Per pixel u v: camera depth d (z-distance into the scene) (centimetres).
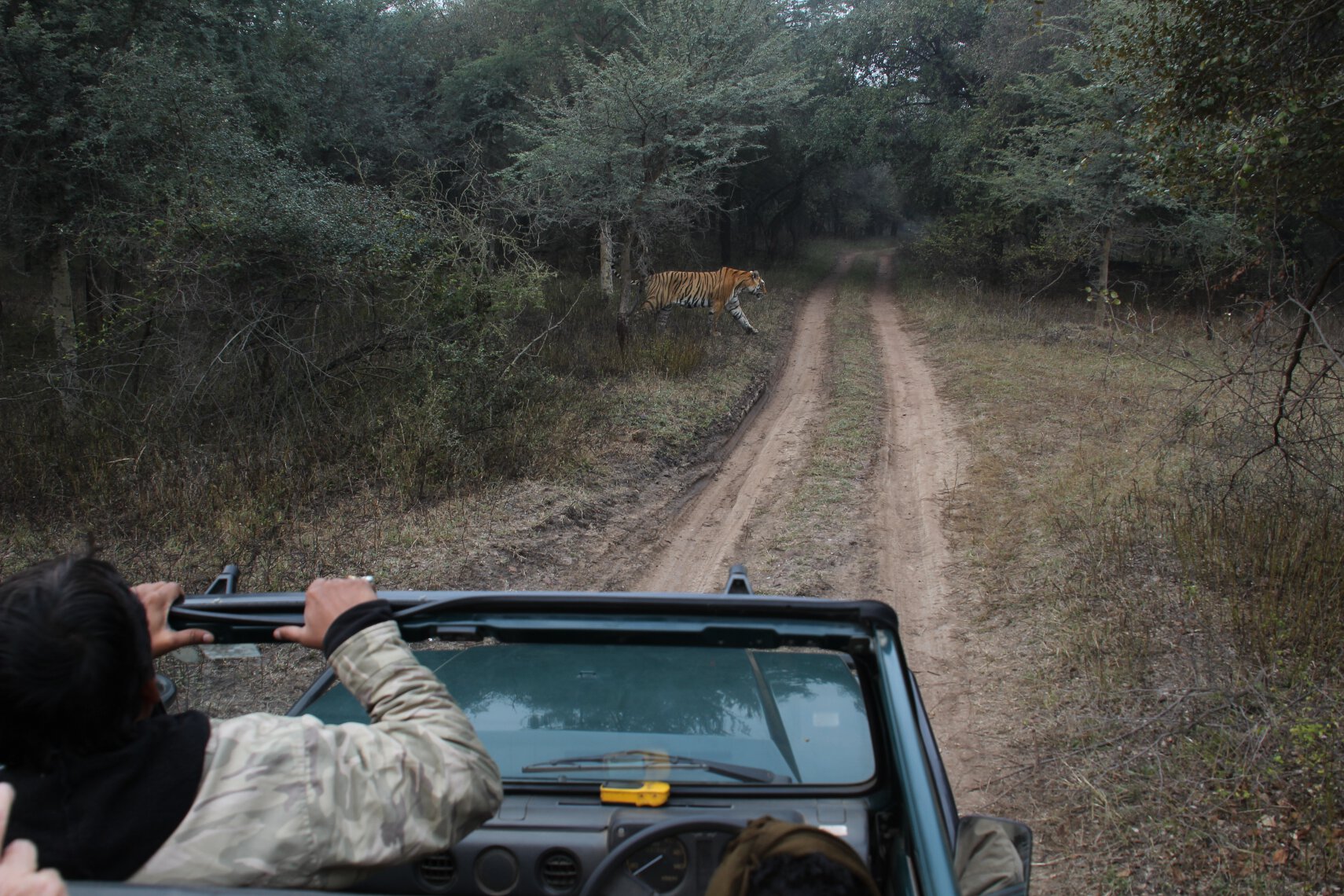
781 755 245
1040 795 434
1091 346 1677
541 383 1113
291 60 1591
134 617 136
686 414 1180
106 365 923
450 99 2308
